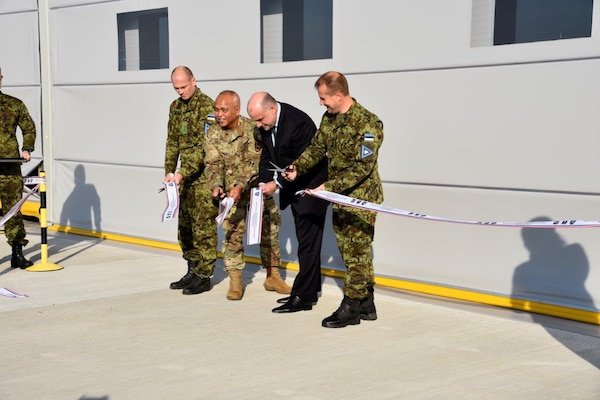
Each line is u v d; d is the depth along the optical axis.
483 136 5.91
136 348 4.86
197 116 6.13
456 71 6.03
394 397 3.99
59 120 9.45
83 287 6.56
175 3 8.05
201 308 5.84
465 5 5.93
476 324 5.40
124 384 4.21
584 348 4.85
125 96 8.67
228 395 4.04
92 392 4.10
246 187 5.87
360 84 6.64
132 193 8.75
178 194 6.05
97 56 8.93
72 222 9.45
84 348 4.86
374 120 4.99
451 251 6.18
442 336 5.10
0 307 5.90
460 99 6.02
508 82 5.74
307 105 7.05
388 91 6.46
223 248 6.08
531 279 5.74
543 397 3.99
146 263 7.61
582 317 5.45
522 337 5.09
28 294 6.31
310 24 7.03
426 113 6.23
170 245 8.36
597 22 5.28
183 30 8.01
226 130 5.84
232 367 4.48
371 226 5.22
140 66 8.54
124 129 8.73
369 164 4.94
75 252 8.20
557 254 5.60
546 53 5.52
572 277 5.54
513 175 5.77
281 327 5.31
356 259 5.24
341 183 4.98
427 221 6.31
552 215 5.61
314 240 5.70
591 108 5.34
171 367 4.48
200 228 6.25
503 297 5.88
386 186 6.54
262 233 6.27
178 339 5.04
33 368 4.49
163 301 6.07
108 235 8.99
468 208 6.05
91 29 8.96
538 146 5.62
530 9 5.66
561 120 5.49
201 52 7.87
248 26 7.46
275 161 5.62
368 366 4.48
